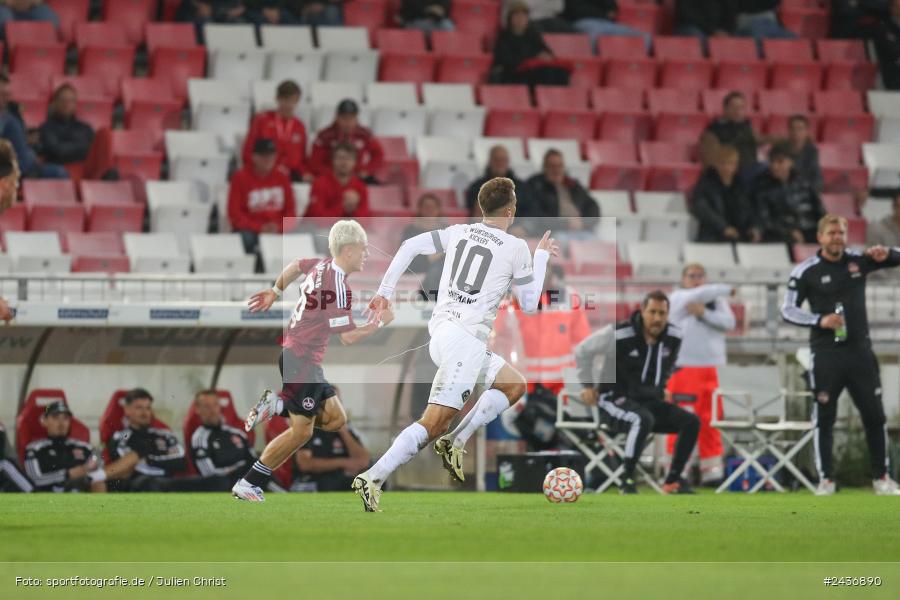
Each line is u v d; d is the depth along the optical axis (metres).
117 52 67.69
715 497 41.09
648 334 45.28
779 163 65.44
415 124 67.94
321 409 32.09
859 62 78.06
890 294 60.91
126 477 45.06
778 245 63.91
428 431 28.97
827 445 44.12
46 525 25.02
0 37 67.31
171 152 63.31
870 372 43.72
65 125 61.91
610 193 66.06
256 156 58.09
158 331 48.09
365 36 72.75
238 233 58.06
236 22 71.88
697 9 78.69
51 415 44.50
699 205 64.62
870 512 32.19
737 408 48.47
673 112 71.44
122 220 59.19
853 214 69.62
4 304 29.19
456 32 74.62
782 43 78.75
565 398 46.91
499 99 71.38
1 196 27.23
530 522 26.66
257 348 49.00
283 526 24.97
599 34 76.50
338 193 57.50
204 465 45.44
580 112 70.88
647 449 54.56
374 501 29.09
